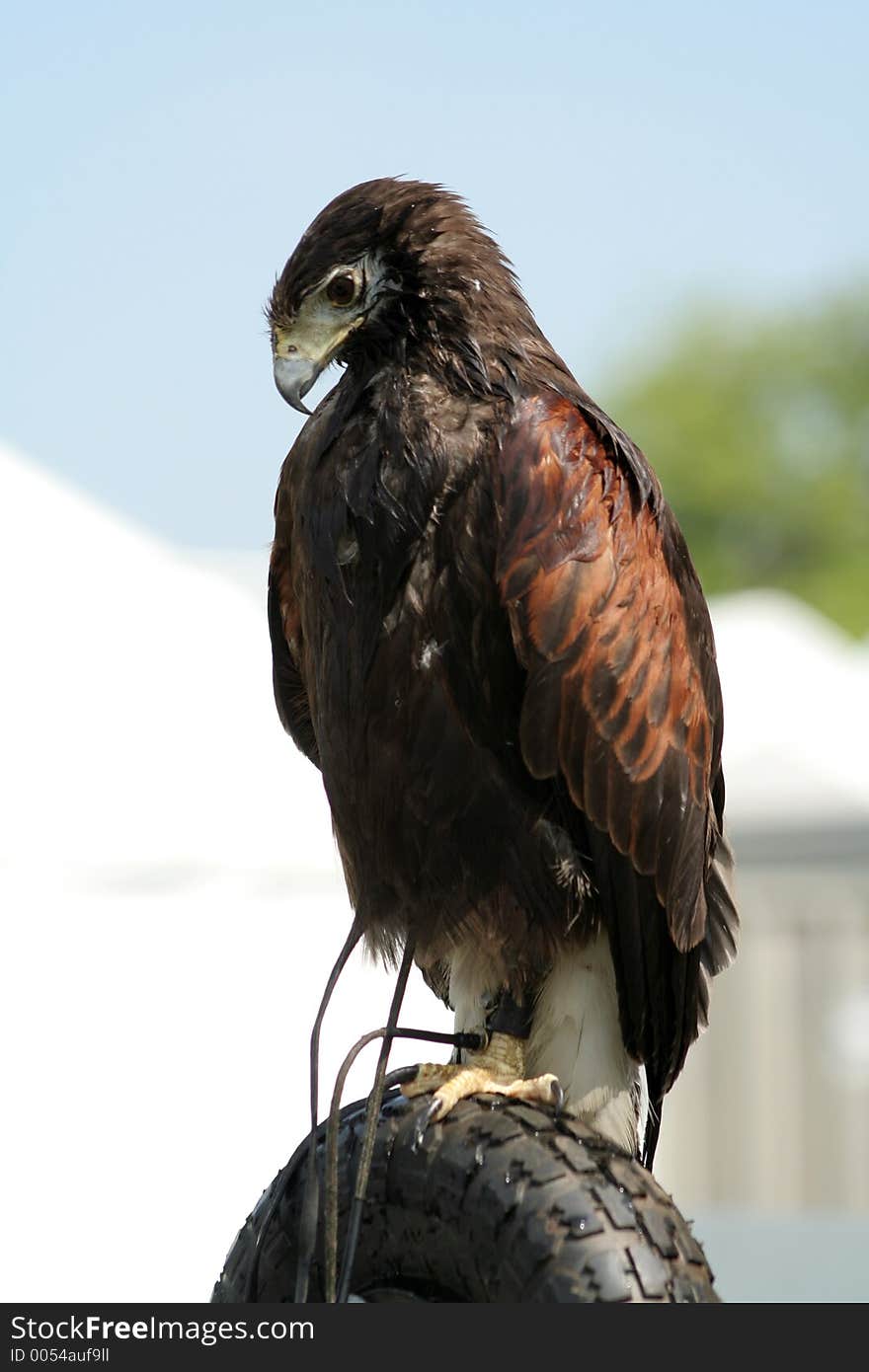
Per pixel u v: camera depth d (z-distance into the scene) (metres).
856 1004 16.52
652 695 6.47
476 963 6.71
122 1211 13.63
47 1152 13.62
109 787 14.19
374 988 14.28
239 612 16.58
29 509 15.55
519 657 6.24
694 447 55.59
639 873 6.53
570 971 6.64
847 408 55.88
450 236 6.60
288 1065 14.11
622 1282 5.17
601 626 6.30
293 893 14.52
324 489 6.50
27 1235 13.45
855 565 54.25
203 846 14.12
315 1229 5.69
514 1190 5.41
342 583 6.43
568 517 6.27
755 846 16.61
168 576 15.94
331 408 6.74
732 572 54.88
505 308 6.61
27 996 13.73
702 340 56.75
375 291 6.61
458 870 6.51
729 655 18.30
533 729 6.27
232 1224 13.70
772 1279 10.91
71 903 13.94
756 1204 16.80
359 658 6.42
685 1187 17.16
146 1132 13.80
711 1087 17.11
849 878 16.39
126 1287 13.41
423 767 6.39
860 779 16.70
